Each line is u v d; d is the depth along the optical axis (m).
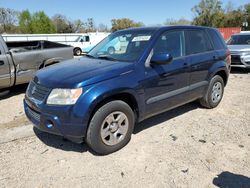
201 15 59.94
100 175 3.13
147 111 3.92
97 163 3.38
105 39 5.01
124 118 3.64
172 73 4.16
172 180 3.02
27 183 2.99
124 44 4.33
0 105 5.92
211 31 5.31
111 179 3.05
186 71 4.44
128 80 3.55
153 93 3.93
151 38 4.06
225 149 3.71
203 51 4.92
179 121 4.76
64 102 3.19
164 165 3.32
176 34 4.46
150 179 3.04
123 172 3.18
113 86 3.37
